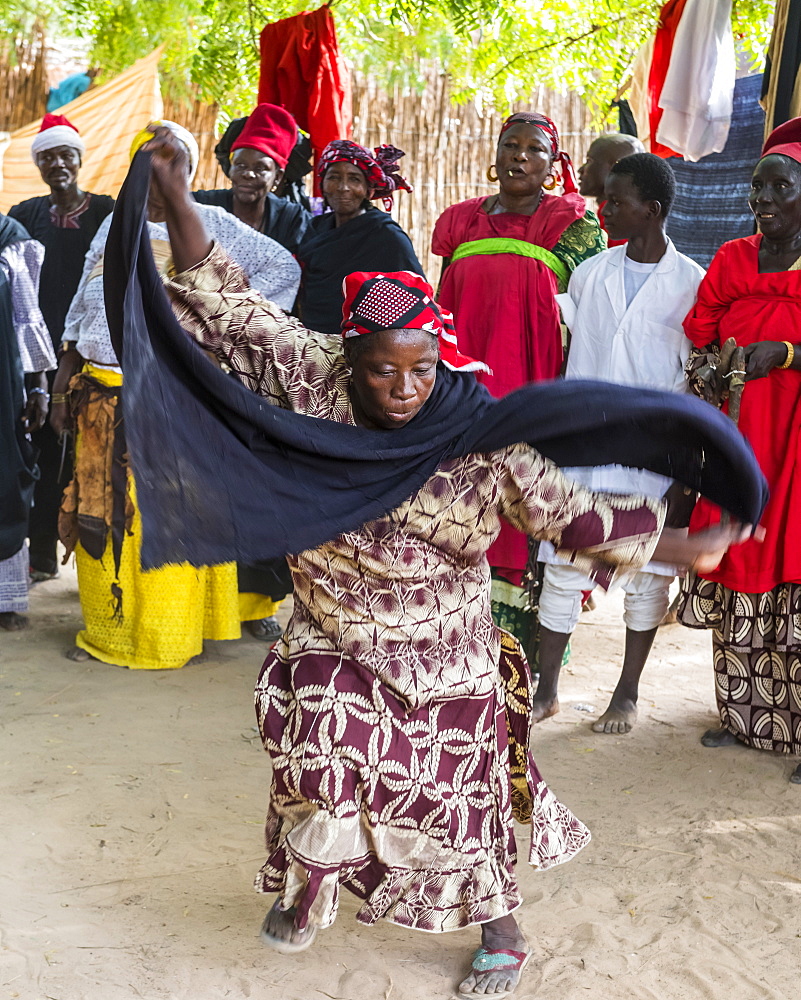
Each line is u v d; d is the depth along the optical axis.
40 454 6.81
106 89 9.76
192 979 2.95
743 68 8.37
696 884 3.49
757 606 4.32
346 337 2.46
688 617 4.54
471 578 2.71
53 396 5.55
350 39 9.41
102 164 9.80
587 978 2.99
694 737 4.72
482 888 2.78
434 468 2.57
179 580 5.31
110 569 5.31
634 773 4.34
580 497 2.66
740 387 4.06
